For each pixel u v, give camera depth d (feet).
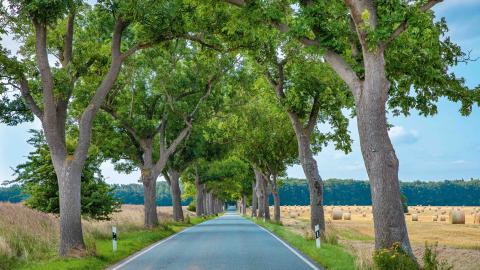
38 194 78.02
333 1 46.34
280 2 51.26
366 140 41.32
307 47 45.21
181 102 107.65
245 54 79.97
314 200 82.48
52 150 54.95
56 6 48.65
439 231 120.67
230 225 149.89
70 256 50.75
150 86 107.24
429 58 51.70
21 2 49.19
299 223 178.19
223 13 61.21
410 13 39.70
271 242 76.84
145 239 77.56
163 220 127.54
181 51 99.30
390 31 39.04
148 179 108.27
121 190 547.08
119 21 59.26
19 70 52.47
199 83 105.19
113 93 100.58
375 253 36.96
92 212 81.05
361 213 286.87
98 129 107.76
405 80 54.70
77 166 55.11
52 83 54.54
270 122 138.21
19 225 61.46
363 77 45.57
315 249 57.77
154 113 113.09
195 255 56.44
